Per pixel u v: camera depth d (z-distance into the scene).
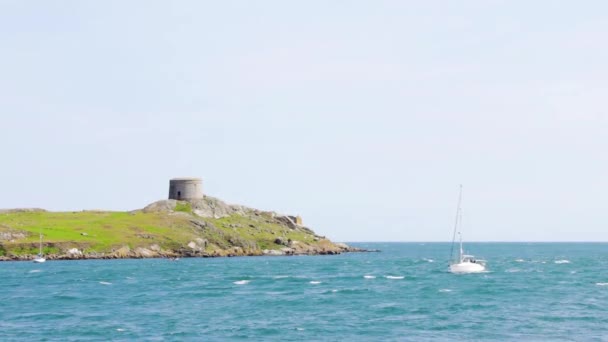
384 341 153.50
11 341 155.00
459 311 197.62
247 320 182.38
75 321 181.88
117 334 162.88
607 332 162.75
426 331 165.38
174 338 157.75
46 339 157.12
